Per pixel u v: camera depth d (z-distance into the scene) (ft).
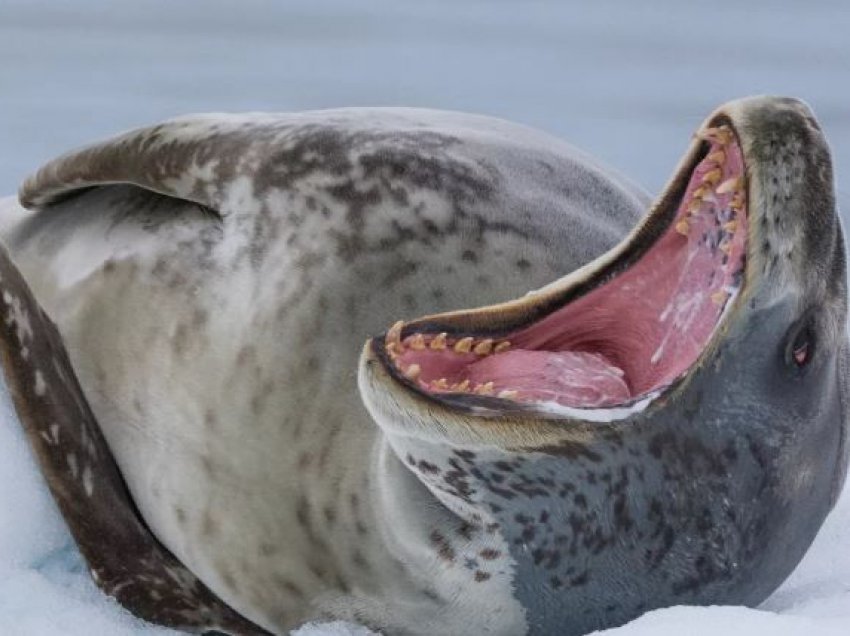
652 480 60.23
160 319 72.18
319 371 68.08
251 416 68.74
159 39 187.62
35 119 148.77
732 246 59.62
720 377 59.88
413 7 216.54
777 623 58.39
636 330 61.16
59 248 77.25
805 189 59.67
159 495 71.46
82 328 73.97
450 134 73.72
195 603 70.85
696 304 60.64
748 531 61.87
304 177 71.61
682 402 59.77
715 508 61.00
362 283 69.15
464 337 60.08
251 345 69.41
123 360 72.84
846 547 75.66
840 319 63.16
